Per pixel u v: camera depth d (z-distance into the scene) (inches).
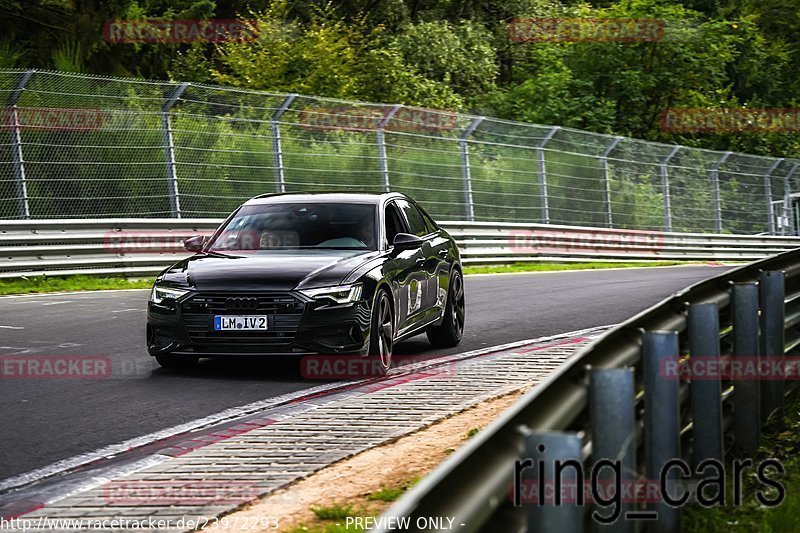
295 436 532.1
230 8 2979.8
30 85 1448.1
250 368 734.5
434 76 3046.3
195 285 692.7
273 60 2469.2
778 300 532.1
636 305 1173.7
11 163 1438.2
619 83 3142.2
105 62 2267.5
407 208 838.5
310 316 679.1
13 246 1334.9
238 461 482.6
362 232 764.0
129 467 473.4
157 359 723.4
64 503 417.4
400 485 443.5
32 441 522.9
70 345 828.0
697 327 415.8
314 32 2532.0
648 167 2536.9
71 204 1499.8
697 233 2541.8
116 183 1541.6
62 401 617.3
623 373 282.8
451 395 641.0
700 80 3314.5
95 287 1336.1
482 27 3292.3
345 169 1840.6
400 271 753.0
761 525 384.2
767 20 4067.4
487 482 222.5
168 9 2514.8
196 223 1524.4
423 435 535.8
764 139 3462.1
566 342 876.0
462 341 890.1
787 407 586.2
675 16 3253.0
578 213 2337.6
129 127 1545.3
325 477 456.4
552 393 271.3
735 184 2807.6
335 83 2484.0
